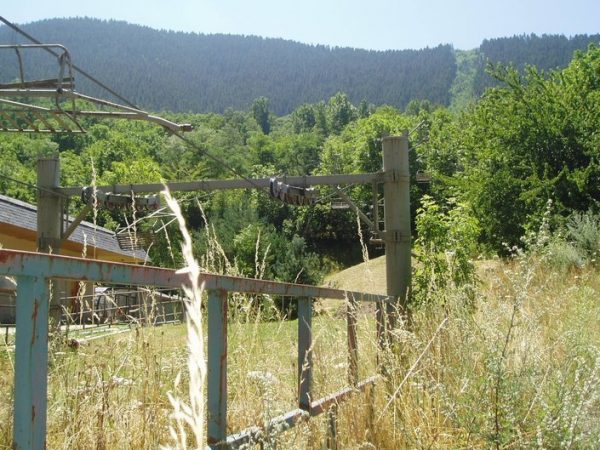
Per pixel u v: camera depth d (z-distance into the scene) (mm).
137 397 2865
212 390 2488
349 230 63844
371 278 5422
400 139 11594
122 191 12836
